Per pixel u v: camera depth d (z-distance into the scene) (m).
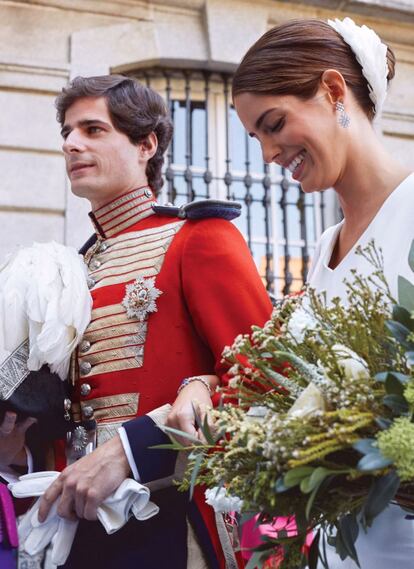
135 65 5.18
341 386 1.30
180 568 1.88
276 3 5.42
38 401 1.96
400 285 1.37
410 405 1.23
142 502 1.80
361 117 1.86
